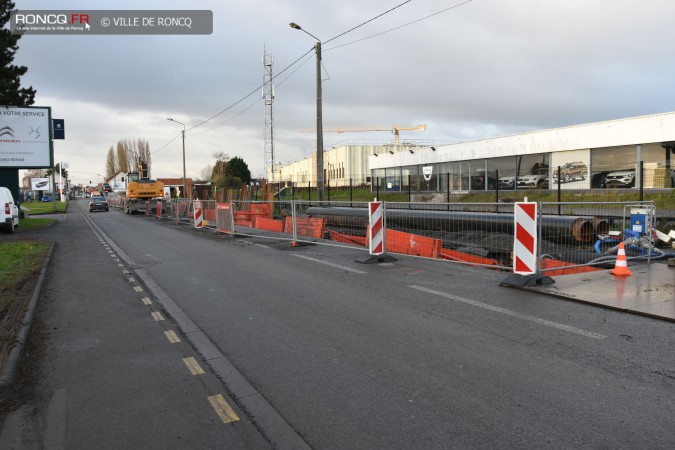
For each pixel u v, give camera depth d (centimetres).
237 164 8700
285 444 325
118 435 344
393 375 434
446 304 676
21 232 2230
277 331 577
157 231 2138
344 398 392
